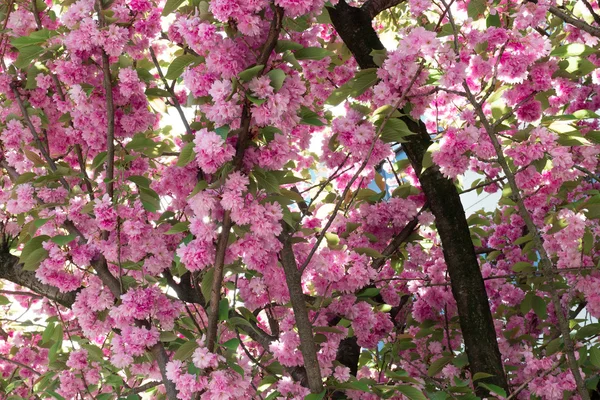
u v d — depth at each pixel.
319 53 2.62
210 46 2.46
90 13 3.03
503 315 4.88
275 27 2.46
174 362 2.65
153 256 3.15
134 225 2.93
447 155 3.20
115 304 3.19
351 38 3.94
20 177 3.18
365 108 3.06
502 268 5.02
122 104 3.16
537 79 3.35
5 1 3.56
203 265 2.63
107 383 3.66
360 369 4.22
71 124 3.63
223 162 2.50
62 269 3.27
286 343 3.08
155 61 3.79
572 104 4.77
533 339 4.40
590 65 3.51
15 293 4.38
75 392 3.75
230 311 3.52
